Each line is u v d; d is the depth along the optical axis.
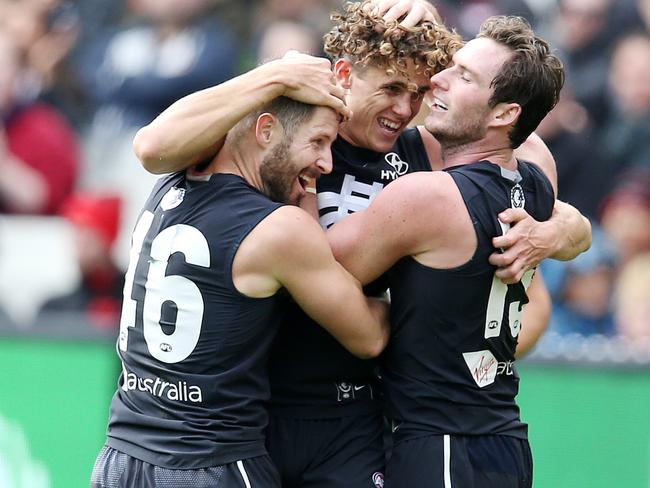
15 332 19.97
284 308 12.44
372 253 12.26
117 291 23.94
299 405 12.85
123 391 12.60
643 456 18.78
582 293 22.56
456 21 24.64
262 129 12.09
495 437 12.59
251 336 12.07
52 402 19.77
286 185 12.31
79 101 25.39
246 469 12.06
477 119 12.27
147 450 12.09
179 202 12.35
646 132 23.97
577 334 22.12
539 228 12.43
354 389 12.99
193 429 11.98
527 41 12.25
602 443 18.89
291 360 12.83
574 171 23.84
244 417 12.13
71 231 24.06
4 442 19.78
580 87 24.31
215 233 12.00
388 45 12.34
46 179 24.92
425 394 12.43
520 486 12.80
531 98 12.19
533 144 13.49
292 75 11.85
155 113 24.80
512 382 13.03
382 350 12.59
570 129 23.94
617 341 21.19
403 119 12.78
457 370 12.41
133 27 25.39
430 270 12.21
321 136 12.09
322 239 12.02
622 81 24.17
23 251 24.16
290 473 12.88
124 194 24.52
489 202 12.17
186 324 12.05
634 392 18.92
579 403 19.02
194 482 11.87
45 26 25.66
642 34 24.48
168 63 24.67
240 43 25.12
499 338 12.56
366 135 12.87
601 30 24.50
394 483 12.56
